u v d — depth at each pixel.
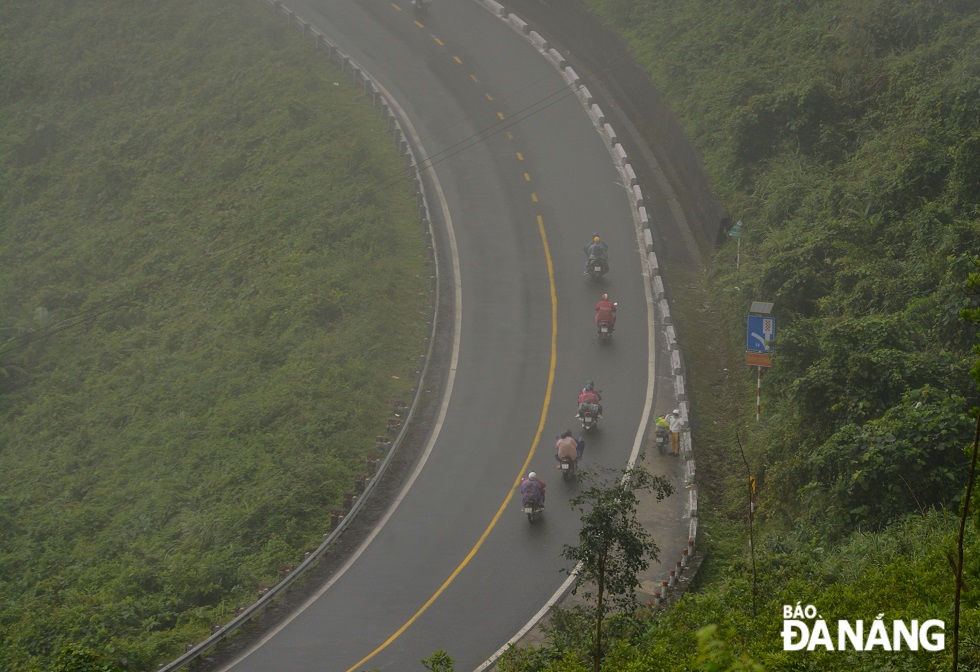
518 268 170.00
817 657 55.22
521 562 110.25
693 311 159.50
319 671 94.62
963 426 92.69
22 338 182.12
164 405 157.38
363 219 183.50
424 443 133.00
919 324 115.12
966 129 143.00
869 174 151.38
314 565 111.25
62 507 141.25
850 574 79.69
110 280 197.50
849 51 178.00
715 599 81.12
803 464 104.81
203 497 131.50
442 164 196.88
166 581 112.94
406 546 114.06
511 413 138.25
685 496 119.56
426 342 150.88
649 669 66.38
